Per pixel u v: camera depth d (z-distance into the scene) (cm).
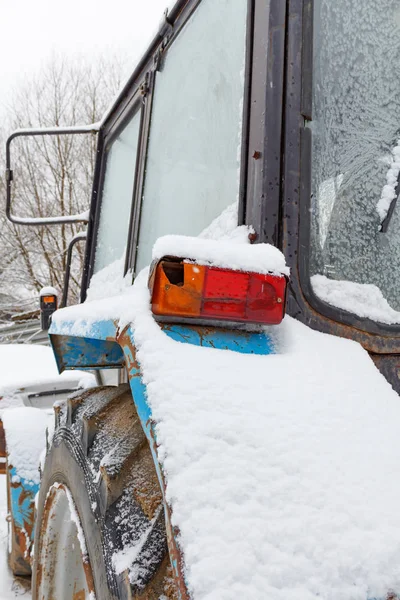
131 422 118
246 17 136
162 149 186
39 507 161
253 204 122
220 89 150
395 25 142
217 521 74
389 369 123
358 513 77
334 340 114
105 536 98
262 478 79
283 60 125
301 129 124
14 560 237
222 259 99
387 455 87
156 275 97
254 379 94
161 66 200
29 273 1495
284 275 102
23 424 254
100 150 289
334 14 135
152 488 100
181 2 183
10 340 1077
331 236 130
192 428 83
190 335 103
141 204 196
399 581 72
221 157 144
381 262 134
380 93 138
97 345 167
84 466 120
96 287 263
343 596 69
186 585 69
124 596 86
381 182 135
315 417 90
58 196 1554
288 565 71
